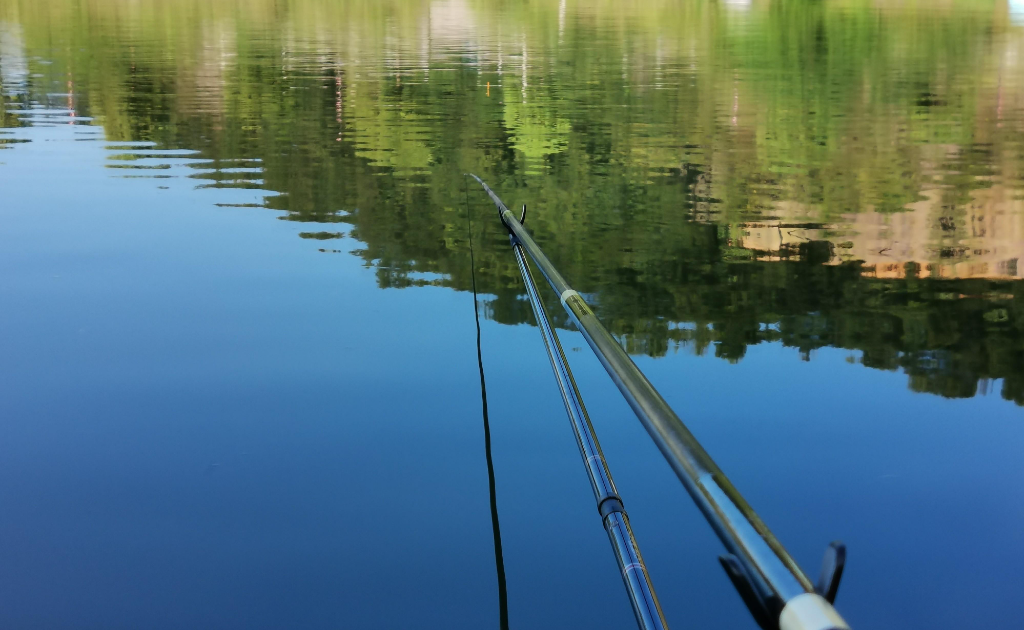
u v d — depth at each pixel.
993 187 6.02
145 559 1.87
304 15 17.30
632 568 1.27
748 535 0.72
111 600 1.74
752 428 2.59
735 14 18.12
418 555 1.89
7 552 1.91
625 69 11.79
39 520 2.04
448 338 3.23
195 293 3.69
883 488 2.23
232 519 2.04
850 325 3.52
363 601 1.73
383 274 4.02
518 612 1.69
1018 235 4.89
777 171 6.47
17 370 2.90
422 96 9.48
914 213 5.39
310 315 3.45
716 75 11.38
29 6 17.16
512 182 6.07
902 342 3.31
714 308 3.71
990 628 1.69
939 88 10.61
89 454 2.36
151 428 2.50
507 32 15.57
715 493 0.81
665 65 12.24
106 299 3.60
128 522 2.02
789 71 11.88
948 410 2.72
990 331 3.47
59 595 1.77
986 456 2.42
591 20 17.09
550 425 2.51
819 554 1.95
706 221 5.17
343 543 1.91
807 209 5.47
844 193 5.88
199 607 1.72
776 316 3.62
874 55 13.44
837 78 11.34
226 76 10.53
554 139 7.53
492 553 1.90
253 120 8.16
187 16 16.89
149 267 4.03
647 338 3.34
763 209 5.45
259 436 2.46
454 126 7.99
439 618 1.68
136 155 6.61
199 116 8.30
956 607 1.76
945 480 2.29
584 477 2.22
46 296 3.63
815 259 4.46
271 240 4.53
